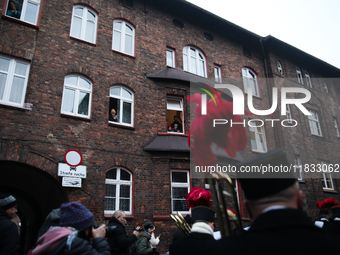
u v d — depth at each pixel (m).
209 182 1.34
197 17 15.51
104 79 11.12
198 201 2.09
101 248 2.66
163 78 12.39
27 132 8.84
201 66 14.86
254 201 1.22
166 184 10.80
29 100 9.20
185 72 13.41
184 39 14.50
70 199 8.89
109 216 9.39
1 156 8.22
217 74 15.37
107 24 12.12
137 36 12.82
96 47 11.39
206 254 1.27
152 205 10.41
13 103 9.14
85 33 11.59
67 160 8.96
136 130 11.12
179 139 11.62
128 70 11.91
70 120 9.77
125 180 10.41
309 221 1.13
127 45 12.65
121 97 11.48
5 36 9.50
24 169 9.70
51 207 10.69
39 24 10.29
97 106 10.55
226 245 1.16
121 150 10.48
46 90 9.64
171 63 13.75
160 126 11.73
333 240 1.08
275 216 1.12
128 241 5.01
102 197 9.50
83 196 9.16
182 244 1.56
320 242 1.04
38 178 10.12
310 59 19.22
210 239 1.64
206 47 15.22
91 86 10.84
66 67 10.38
